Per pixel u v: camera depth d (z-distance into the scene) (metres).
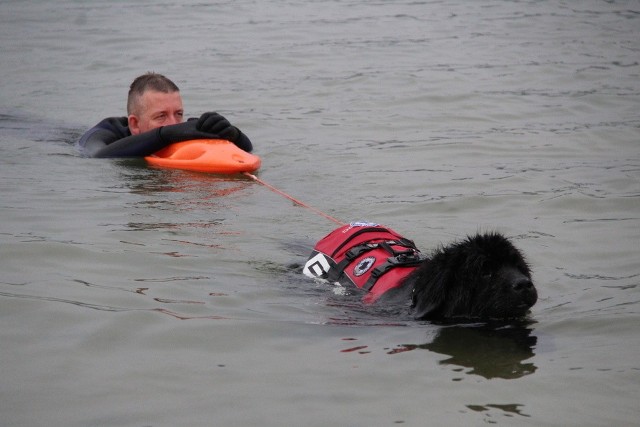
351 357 6.23
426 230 9.15
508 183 10.77
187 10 23.95
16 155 12.00
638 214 9.58
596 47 19.28
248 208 9.91
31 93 15.96
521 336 6.60
